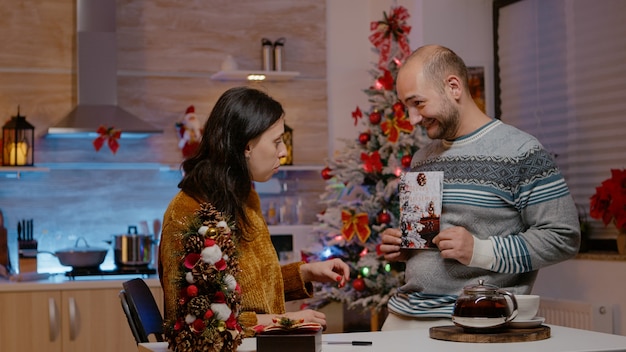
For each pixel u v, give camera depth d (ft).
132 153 17.52
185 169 7.67
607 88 14.74
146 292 8.07
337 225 15.31
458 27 16.92
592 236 15.01
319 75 18.49
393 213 14.96
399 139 14.69
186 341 6.15
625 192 13.42
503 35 16.94
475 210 8.37
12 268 16.79
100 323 15.57
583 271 14.38
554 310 14.44
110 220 17.39
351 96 18.67
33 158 16.44
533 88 16.33
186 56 17.75
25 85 16.88
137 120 16.55
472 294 6.79
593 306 13.58
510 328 6.98
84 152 17.26
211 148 7.53
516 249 8.05
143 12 17.54
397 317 8.82
